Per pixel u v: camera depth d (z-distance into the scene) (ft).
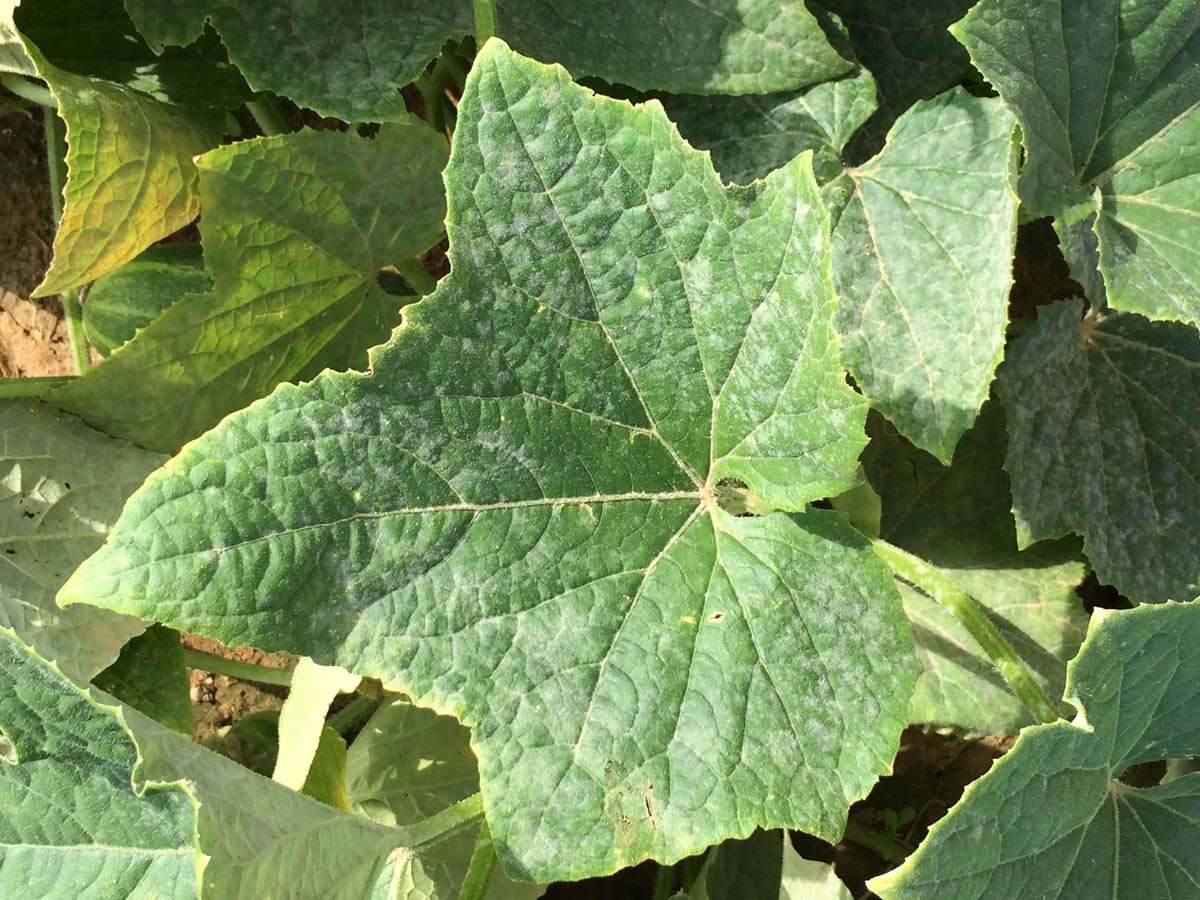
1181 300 0.96
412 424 0.72
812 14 1.09
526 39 1.01
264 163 0.90
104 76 1.10
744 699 0.76
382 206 0.99
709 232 0.74
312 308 1.03
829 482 0.76
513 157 0.71
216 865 0.69
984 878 0.72
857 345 1.01
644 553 0.78
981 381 0.96
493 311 0.74
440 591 0.73
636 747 0.74
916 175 1.01
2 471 0.98
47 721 0.74
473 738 0.72
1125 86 0.99
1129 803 0.85
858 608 0.79
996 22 0.92
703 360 0.78
